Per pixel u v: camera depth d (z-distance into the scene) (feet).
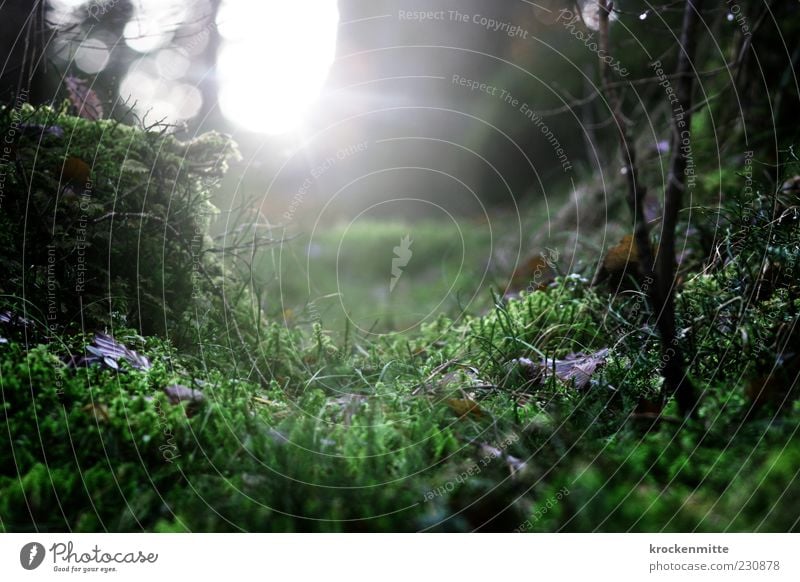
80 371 6.44
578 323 9.13
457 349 9.41
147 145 9.77
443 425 6.50
